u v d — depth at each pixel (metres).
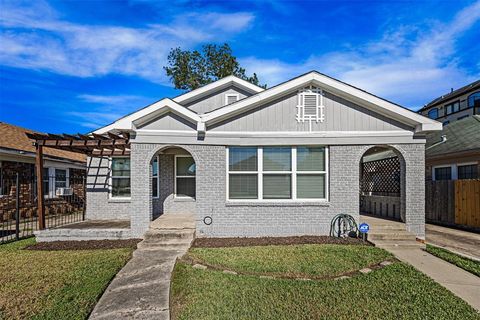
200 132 9.76
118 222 11.46
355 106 9.98
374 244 8.68
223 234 9.70
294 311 4.64
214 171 9.77
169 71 31.89
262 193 9.91
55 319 4.44
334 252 7.78
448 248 8.63
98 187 12.76
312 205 9.77
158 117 9.74
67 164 19.97
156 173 12.19
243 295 5.17
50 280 5.93
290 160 9.98
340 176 9.84
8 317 4.50
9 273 6.34
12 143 16.38
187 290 5.37
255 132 9.88
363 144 9.87
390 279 5.93
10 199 14.88
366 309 4.71
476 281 5.97
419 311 4.65
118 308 4.70
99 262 7.05
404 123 9.90
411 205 9.70
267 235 9.72
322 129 9.92
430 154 15.66
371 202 13.30
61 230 9.48
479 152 12.96
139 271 6.41
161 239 8.95
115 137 10.12
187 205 12.12
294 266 6.67
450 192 12.49
